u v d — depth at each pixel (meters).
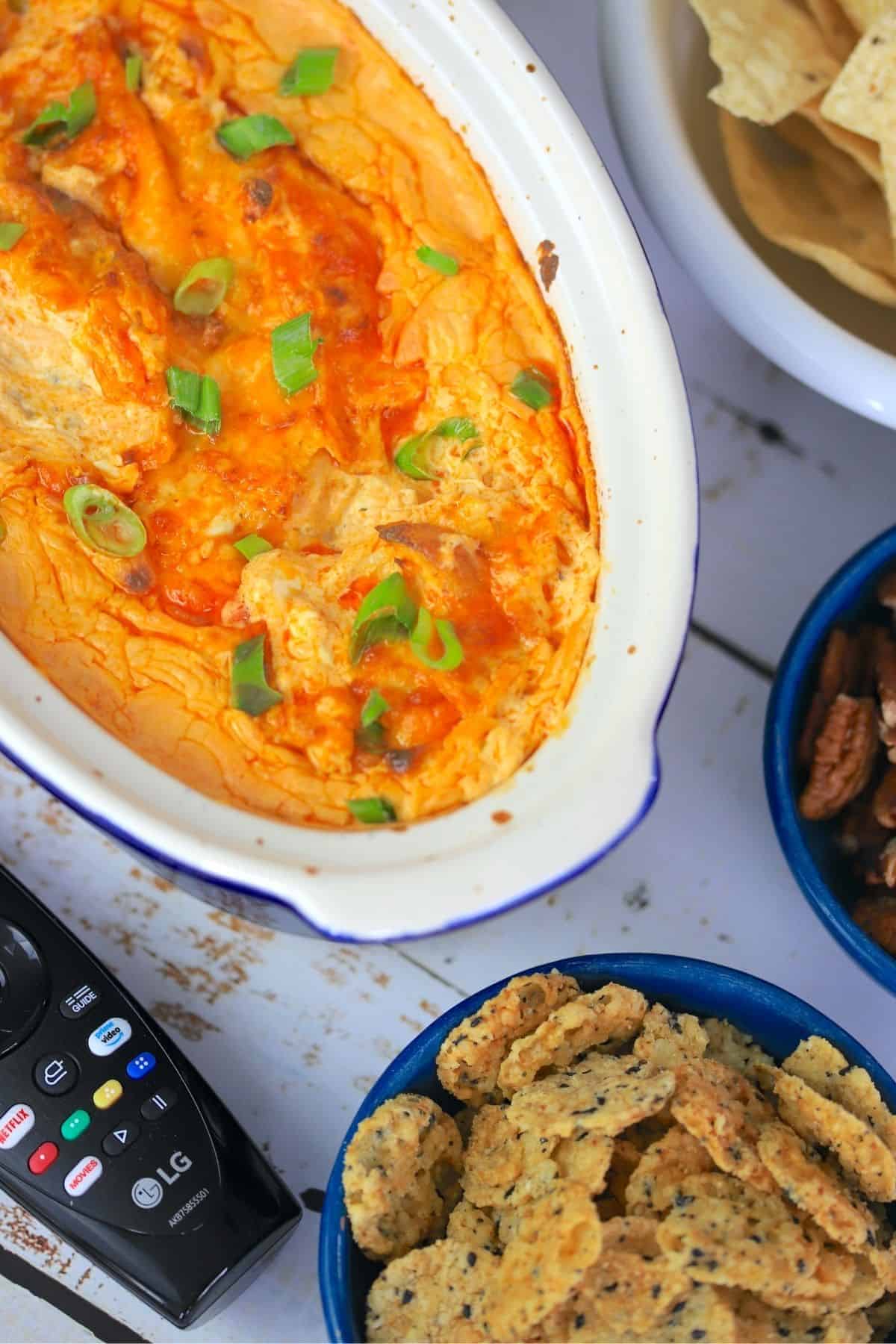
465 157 0.42
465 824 0.39
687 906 0.44
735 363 0.47
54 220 0.41
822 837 0.42
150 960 0.43
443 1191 0.38
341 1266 0.36
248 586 0.40
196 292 0.42
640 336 0.40
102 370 0.41
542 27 0.47
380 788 0.40
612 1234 0.35
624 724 0.38
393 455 0.42
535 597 0.41
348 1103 0.43
